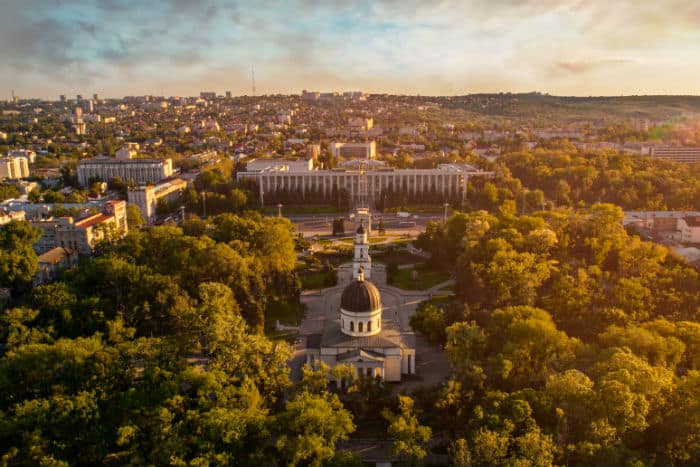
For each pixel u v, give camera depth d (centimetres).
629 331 16500
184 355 16725
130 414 13288
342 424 13225
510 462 11900
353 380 15762
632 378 13538
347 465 12438
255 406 13938
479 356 16750
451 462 13175
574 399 13412
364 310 18062
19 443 13025
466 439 13225
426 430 13238
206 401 13688
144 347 15412
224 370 15125
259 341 16125
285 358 16112
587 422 13162
